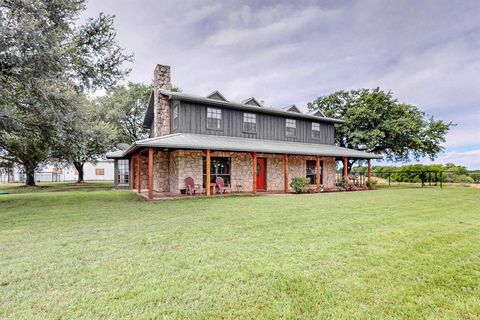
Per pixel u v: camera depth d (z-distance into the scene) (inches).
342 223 221.6
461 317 88.3
